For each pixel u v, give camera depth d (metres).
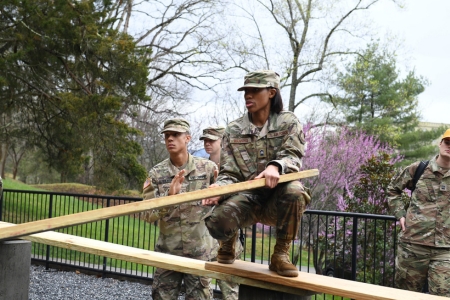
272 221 2.99
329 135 17.28
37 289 8.28
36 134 18.97
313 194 14.90
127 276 9.18
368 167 10.01
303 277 2.95
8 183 23.89
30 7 15.91
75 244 4.23
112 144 17.48
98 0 18.02
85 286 8.63
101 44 17.20
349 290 2.71
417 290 5.14
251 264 3.26
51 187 26.11
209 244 4.61
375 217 6.13
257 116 3.02
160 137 26.89
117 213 2.39
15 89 17.03
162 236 4.60
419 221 5.07
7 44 17.06
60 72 17.81
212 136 6.34
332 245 9.22
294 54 25.59
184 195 2.53
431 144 29.61
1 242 4.26
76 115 17.33
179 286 4.46
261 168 2.99
